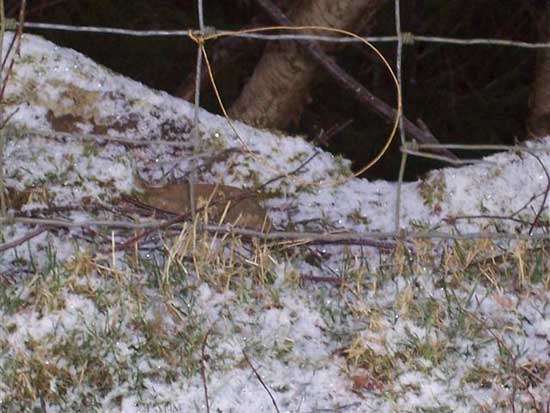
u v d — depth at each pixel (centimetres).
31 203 540
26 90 582
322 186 592
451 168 586
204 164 589
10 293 488
